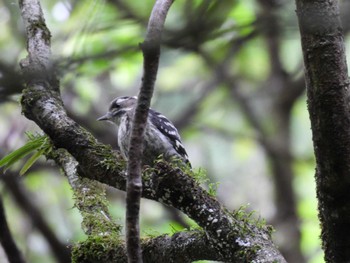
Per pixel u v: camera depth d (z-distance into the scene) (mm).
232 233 5176
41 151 6344
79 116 14906
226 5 6609
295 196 14680
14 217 15195
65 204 16109
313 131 4898
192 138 18219
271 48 15656
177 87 17703
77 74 8617
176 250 5633
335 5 4699
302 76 15336
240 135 17000
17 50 14094
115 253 6059
